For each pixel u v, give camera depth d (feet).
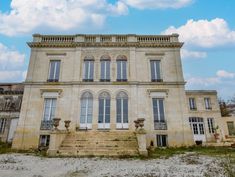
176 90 64.13
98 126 60.95
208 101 91.35
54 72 67.00
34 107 62.03
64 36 70.69
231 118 98.37
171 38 70.49
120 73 66.90
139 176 23.09
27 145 57.82
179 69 66.49
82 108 62.80
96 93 63.93
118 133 56.54
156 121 61.52
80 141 49.39
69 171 26.30
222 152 45.52
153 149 53.11
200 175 23.32
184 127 60.13
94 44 68.74
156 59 68.28
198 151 49.19
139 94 63.82
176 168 27.73
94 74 66.23
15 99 89.81
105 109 62.85
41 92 63.41
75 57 67.67
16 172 25.76
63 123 60.39
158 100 63.93
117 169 27.40
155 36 71.10
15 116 86.07
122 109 62.75
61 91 63.57
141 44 69.10
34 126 60.08
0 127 84.84
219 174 23.72
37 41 69.26
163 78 65.98
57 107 62.13
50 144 43.24
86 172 25.61
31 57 67.36
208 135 86.33
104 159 37.01
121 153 42.14
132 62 66.85
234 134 95.66
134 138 51.31
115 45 69.00
